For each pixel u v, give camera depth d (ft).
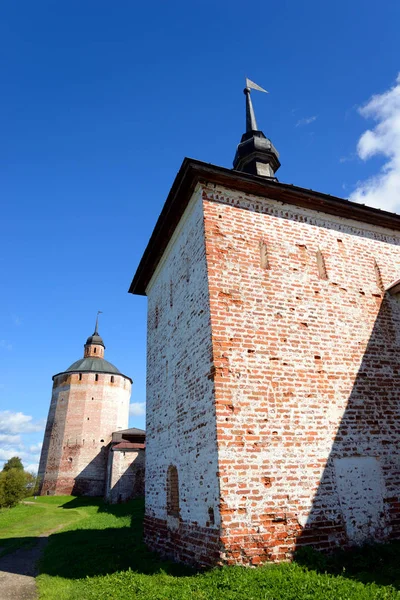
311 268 31.53
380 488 25.96
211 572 20.75
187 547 26.25
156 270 43.91
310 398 26.55
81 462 131.23
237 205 31.19
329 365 28.25
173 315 35.47
